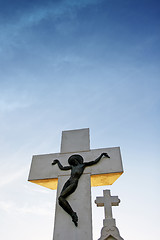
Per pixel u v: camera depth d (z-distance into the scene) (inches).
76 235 188.5
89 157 244.8
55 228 195.0
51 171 239.3
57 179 234.1
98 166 232.8
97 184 244.4
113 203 211.6
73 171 228.4
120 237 187.5
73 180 219.5
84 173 228.8
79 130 276.5
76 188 217.0
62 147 261.0
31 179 237.1
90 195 210.1
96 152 248.5
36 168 246.7
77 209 202.8
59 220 199.2
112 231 191.6
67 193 210.1
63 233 191.3
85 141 262.2
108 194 217.6
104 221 198.4
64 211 204.2
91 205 203.8
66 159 248.1
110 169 228.1
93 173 227.5
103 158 240.1
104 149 250.4
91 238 185.2
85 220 195.5
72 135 272.2
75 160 239.8
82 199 208.5
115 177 231.5
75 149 255.8
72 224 195.2
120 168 227.6
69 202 207.9
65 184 219.6
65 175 231.6
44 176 236.4
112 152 245.4
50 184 244.1
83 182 221.1
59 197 207.5
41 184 244.5
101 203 212.4
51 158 253.0
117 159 237.3
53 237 190.2
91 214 198.4
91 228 190.4
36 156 259.6
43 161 252.1
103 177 231.1
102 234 190.9
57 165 243.8
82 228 191.5
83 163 236.1
